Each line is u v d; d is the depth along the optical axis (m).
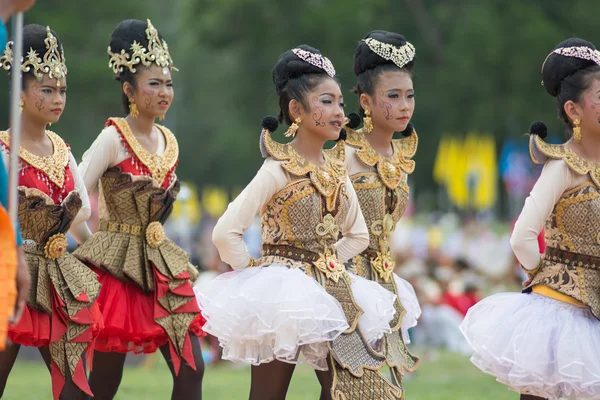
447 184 88.44
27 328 16.14
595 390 16.30
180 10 135.38
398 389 16.34
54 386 16.45
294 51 16.88
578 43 17.39
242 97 103.56
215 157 127.69
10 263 10.71
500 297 17.44
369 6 97.69
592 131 17.19
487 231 55.59
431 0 99.50
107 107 97.44
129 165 18.47
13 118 11.57
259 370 16.25
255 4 98.56
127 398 24.64
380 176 18.62
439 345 41.06
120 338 18.17
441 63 96.88
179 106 139.38
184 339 18.11
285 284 15.80
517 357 16.45
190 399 18.16
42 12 96.50
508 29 92.19
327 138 16.72
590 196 16.95
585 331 16.53
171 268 18.33
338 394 15.78
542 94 90.50
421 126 96.25
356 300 16.53
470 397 25.70
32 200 16.22
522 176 88.06
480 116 90.50
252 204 16.30
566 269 17.03
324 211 16.64
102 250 18.30
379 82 18.64
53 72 16.58
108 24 102.88
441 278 44.41
